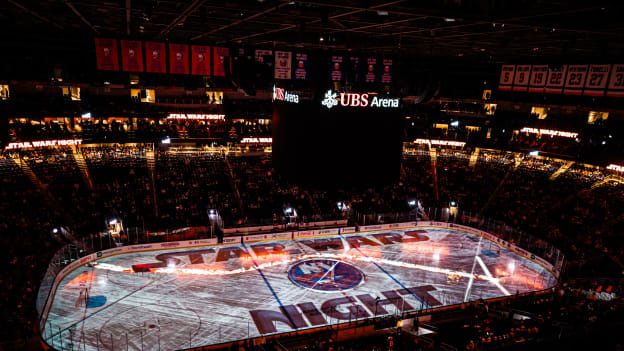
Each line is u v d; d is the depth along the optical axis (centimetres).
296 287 3028
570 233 3806
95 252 3331
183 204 4056
